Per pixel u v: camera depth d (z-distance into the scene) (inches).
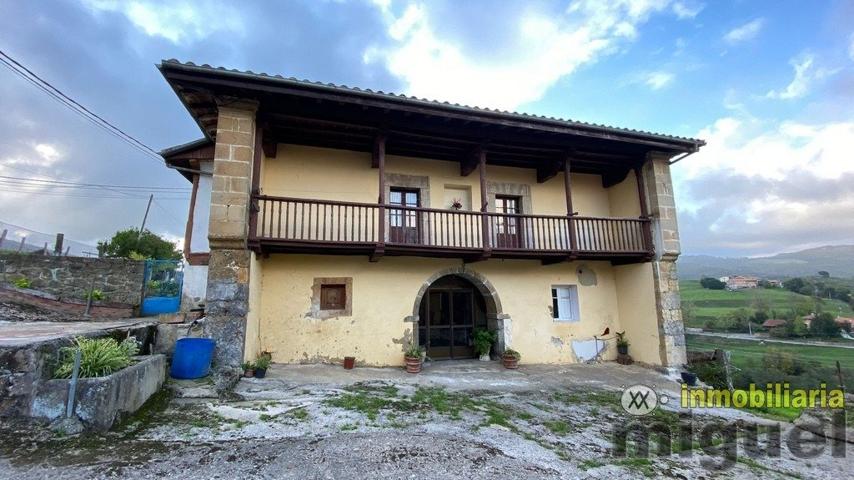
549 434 187.0
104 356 158.9
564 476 140.7
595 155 372.8
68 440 136.9
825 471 170.4
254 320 278.8
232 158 254.4
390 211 346.6
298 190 326.6
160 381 198.1
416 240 349.1
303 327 310.0
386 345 327.0
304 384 245.4
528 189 394.6
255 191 266.8
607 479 141.4
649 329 361.1
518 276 376.8
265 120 283.9
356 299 325.7
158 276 386.9
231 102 260.1
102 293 380.5
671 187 369.4
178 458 133.6
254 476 124.6
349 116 288.8
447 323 376.8
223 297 245.3
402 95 274.2
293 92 253.6
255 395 212.1
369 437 162.2
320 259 323.0
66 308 320.2
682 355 346.3
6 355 140.5
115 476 118.9
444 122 306.2
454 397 241.0
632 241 370.3
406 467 137.3
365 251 299.9
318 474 128.4
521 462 149.2
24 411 140.6
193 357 216.8
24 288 332.2
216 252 249.4
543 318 376.2
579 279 394.9
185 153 306.7
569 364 368.2
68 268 386.9
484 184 327.9
